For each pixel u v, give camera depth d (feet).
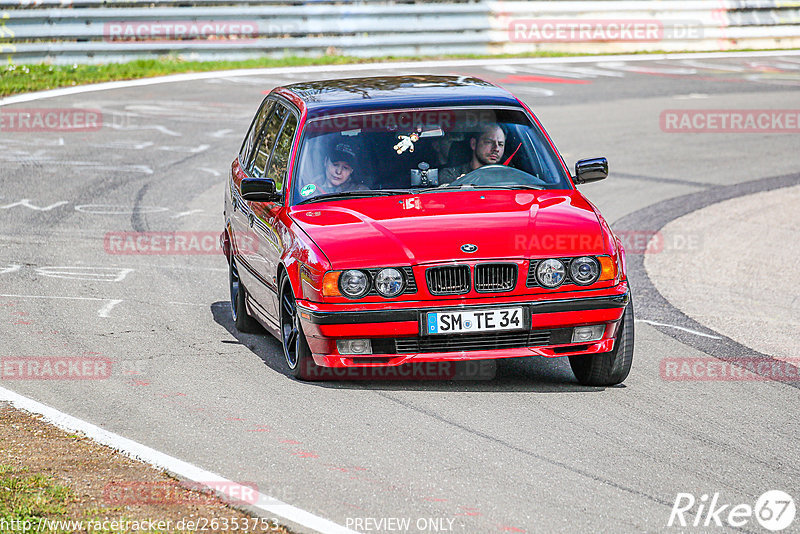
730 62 377.50
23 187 174.09
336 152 90.17
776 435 73.36
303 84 106.93
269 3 340.39
